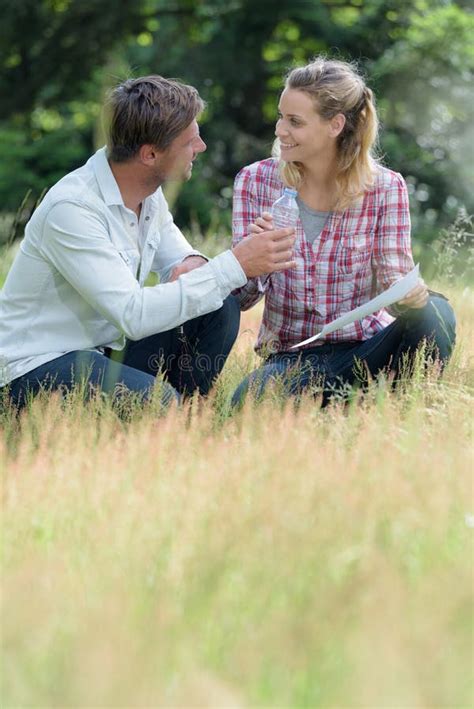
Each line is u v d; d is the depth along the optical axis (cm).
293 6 3669
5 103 3825
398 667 368
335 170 807
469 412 692
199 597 427
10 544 495
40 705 365
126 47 3788
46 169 3694
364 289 839
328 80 781
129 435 633
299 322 845
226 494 528
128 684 362
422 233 3216
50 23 3712
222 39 3775
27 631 401
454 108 3638
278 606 426
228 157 3788
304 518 484
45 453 613
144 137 738
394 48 3653
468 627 410
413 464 554
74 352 764
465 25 3578
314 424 648
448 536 495
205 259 829
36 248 759
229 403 719
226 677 382
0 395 769
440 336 789
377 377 765
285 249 760
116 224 763
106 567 462
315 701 371
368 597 414
